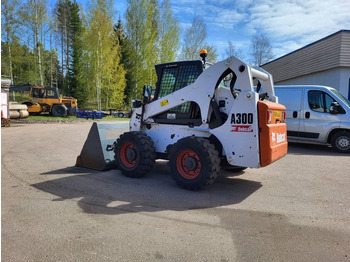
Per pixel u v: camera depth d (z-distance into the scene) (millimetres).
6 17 30312
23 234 2990
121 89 32250
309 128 9203
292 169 6391
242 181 5320
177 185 4922
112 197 4242
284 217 3525
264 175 5816
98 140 5996
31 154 7922
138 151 5203
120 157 5496
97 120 24047
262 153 4270
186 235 2996
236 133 4430
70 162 6848
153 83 36438
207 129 4879
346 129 8633
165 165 6660
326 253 2652
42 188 4680
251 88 4328
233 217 3512
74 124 19781
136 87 36500
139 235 2986
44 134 13117
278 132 4617
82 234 3000
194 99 4973
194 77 5180
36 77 33469
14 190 4551
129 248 2711
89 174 5664
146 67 36250
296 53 17703
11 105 19812
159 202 4043
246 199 4230
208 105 4809
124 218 3443
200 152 4398
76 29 41562
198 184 4441
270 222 3365
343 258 2566
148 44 35969
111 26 33281
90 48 31969
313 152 8906
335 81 13930
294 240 2904
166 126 5414
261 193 4551
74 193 4422
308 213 3668
